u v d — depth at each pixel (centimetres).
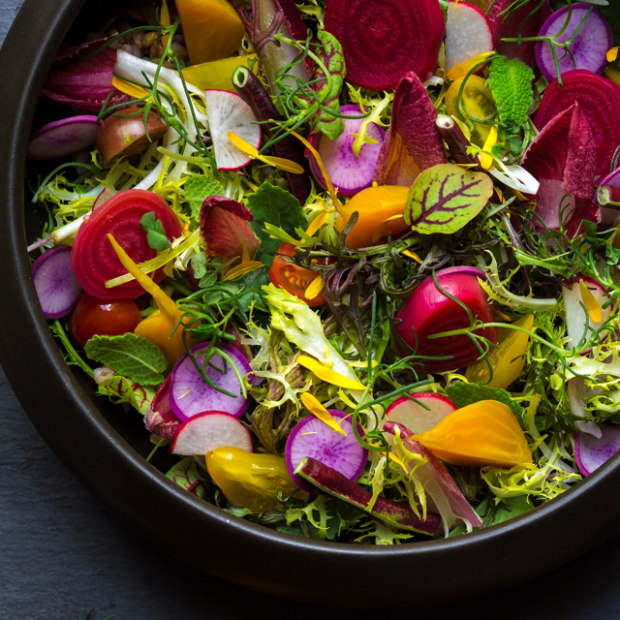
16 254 58
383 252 60
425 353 60
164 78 62
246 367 61
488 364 59
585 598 63
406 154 60
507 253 61
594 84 62
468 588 57
